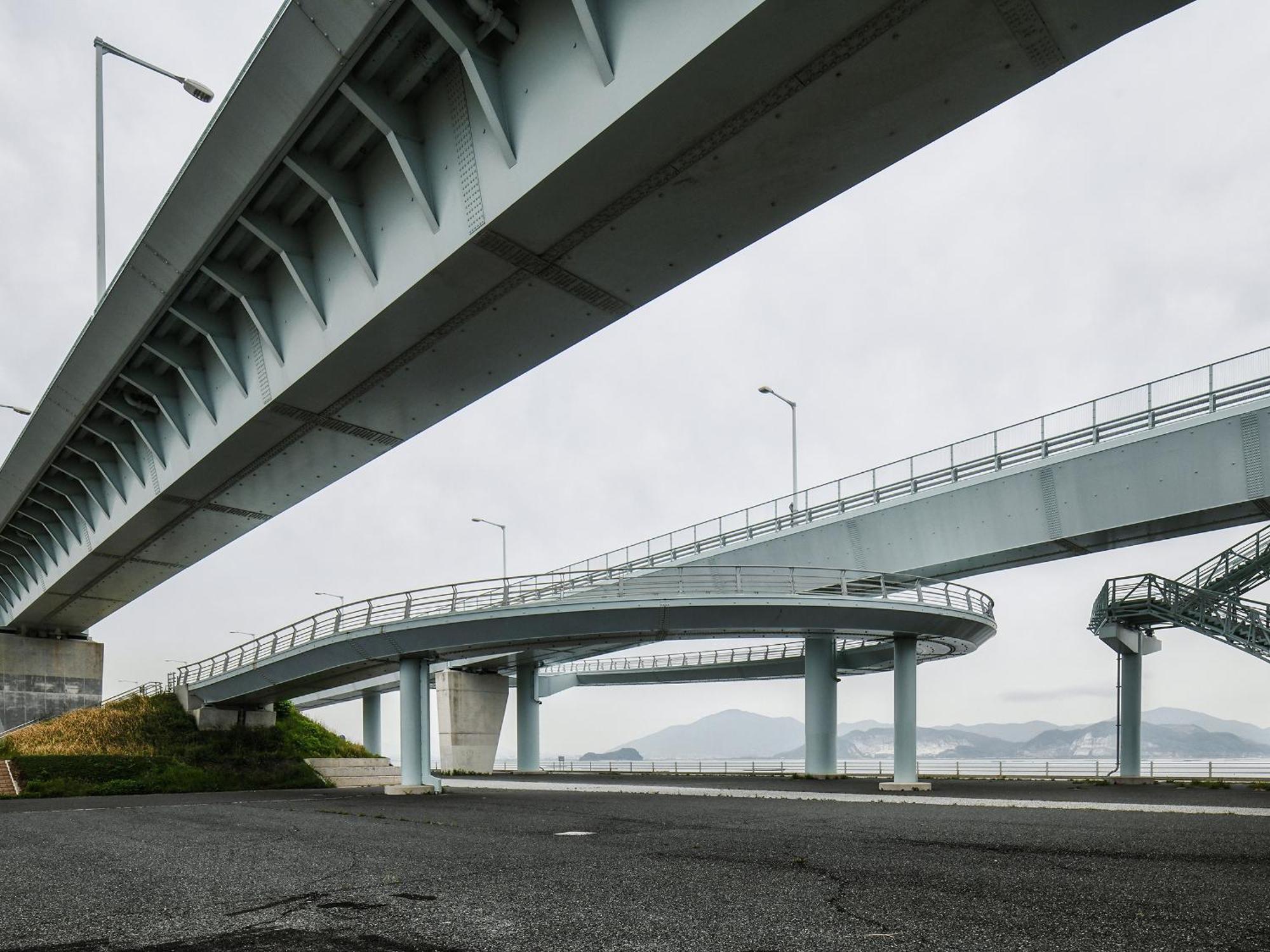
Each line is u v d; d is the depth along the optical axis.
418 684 36.62
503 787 39.84
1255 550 32.03
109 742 48.12
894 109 15.31
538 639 33.81
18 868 13.90
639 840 16.34
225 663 49.44
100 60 31.22
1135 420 32.25
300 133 19.97
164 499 36.44
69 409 35.62
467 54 17.25
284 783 45.38
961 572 39.34
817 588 36.78
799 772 51.12
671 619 32.03
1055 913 9.05
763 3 13.11
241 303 27.61
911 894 10.19
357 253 21.62
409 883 11.52
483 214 18.39
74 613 65.50
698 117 15.41
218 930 8.79
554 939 8.11
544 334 23.19
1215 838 15.51
